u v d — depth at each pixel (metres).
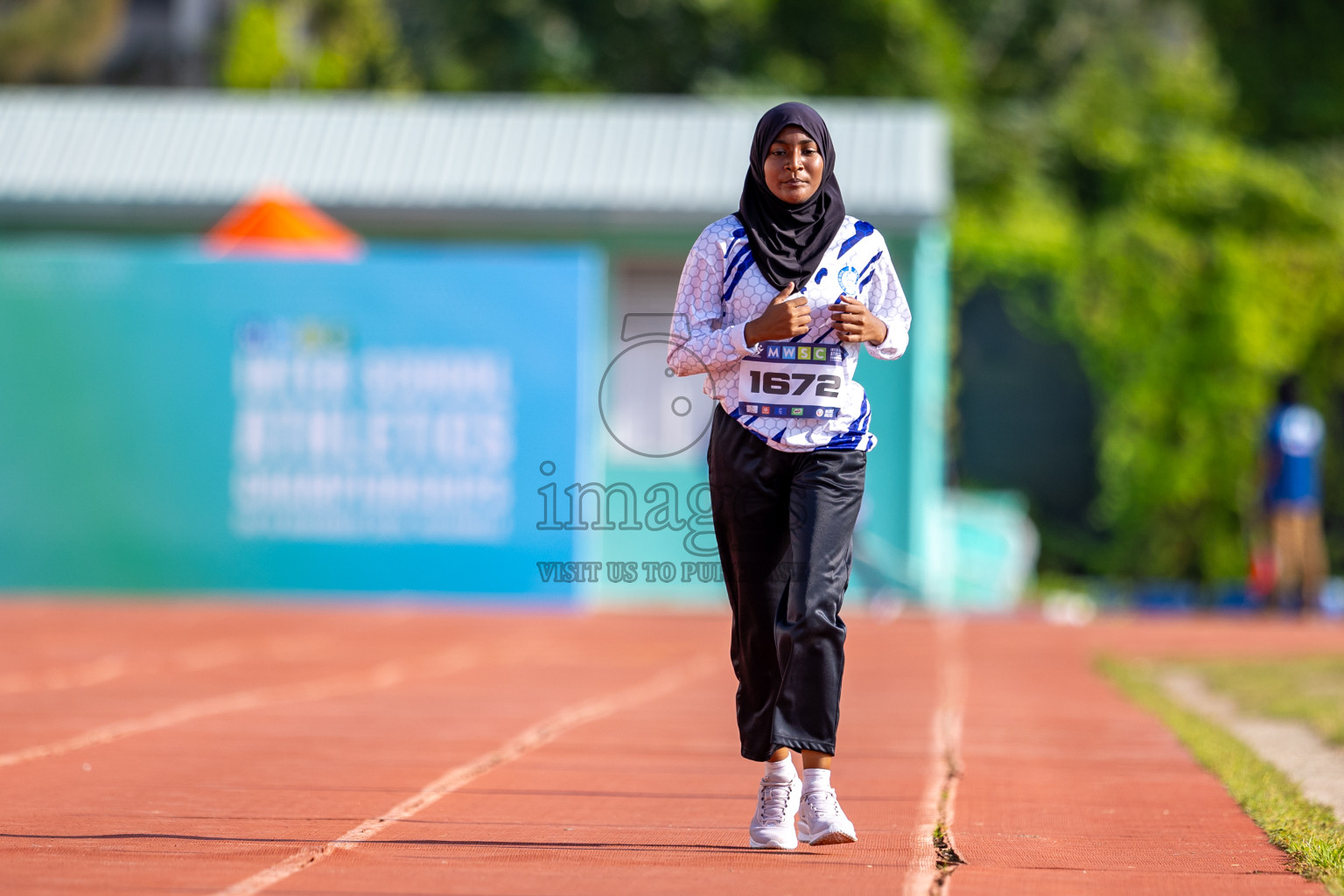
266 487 56.00
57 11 123.94
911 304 58.31
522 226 61.03
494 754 24.05
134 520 56.31
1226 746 24.55
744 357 16.77
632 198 59.97
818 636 16.52
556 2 106.69
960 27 118.19
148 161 64.12
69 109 67.31
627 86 105.50
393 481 55.66
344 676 35.66
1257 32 107.56
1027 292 69.62
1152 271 69.50
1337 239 78.00
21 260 56.56
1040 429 69.94
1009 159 100.62
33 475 56.66
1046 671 37.81
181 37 136.88
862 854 16.80
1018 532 63.03
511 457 55.38
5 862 16.03
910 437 58.06
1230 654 42.38
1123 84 105.12
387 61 114.81
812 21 104.44
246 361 56.06
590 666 38.47
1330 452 70.25
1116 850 17.12
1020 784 21.64
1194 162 81.00
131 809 19.09
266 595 55.94
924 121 63.88
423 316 55.56
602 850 16.91
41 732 26.22
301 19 115.31
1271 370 69.56
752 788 21.28
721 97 100.06
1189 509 69.81
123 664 37.78
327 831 17.84
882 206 57.53
